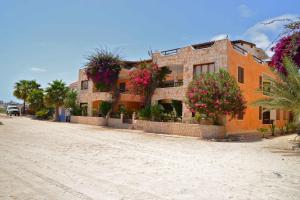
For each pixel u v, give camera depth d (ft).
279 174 28.09
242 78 81.25
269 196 20.63
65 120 131.95
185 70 83.87
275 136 78.18
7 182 22.56
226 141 62.23
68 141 53.06
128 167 30.25
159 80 94.79
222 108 62.85
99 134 70.28
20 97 187.93
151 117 86.53
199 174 27.63
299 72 48.26
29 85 187.01
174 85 96.68
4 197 18.78
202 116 71.05
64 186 22.06
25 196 19.20
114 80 108.58
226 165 32.81
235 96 63.72
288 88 50.16
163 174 27.27
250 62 86.48
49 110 152.35
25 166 28.78
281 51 51.47
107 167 29.91
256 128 88.99
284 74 51.96
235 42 109.91
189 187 22.74
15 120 122.72
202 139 64.69
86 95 125.90
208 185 23.45
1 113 211.41
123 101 111.65
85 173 26.78
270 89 53.52
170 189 22.03
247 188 22.70
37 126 90.27
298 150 47.16
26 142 48.83
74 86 151.84
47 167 28.78
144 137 65.92
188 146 51.08
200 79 67.36
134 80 93.30
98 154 38.60
